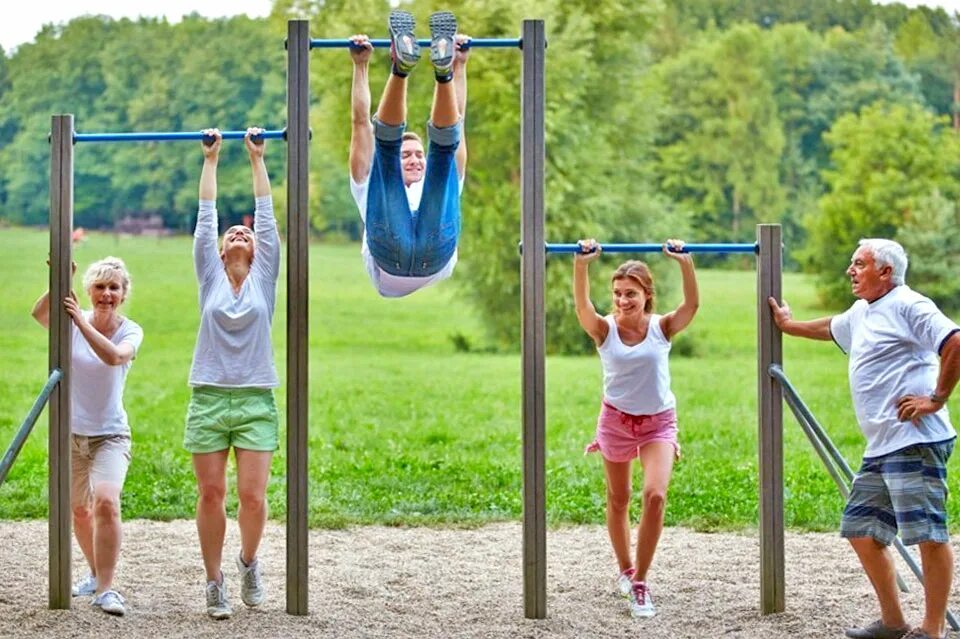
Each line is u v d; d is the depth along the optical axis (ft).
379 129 20.63
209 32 165.68
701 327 119.03
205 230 22.71
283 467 42.60
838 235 140.97
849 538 21.22
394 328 130.52
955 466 45.47
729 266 169.78
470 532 32.27
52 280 22.70
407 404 71.72
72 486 23.90
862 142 145.89
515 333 116.88
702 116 174.70
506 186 113.70
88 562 25.20
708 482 39.24
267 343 22.58
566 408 68.54
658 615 23.25
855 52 176.96
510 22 106.93
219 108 163.22
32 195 160.97
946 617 21.56
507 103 108.47
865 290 21.30
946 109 176.55
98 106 163.73
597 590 25.54
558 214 108.88
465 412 67.56
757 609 23.62
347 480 40.16
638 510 34.73
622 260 116.78
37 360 102.68
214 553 22.63
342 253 171.12
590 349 108.06
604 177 113.39
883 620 21.33
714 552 29.48
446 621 22.80
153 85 163.84
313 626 22.21
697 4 198.49
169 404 74.59
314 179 171.42
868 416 20.95
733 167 172.04
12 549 29.35
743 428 58.49
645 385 23.30
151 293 139.23
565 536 31.76
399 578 26.58
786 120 174.81
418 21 107.96
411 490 38.17
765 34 176.76
